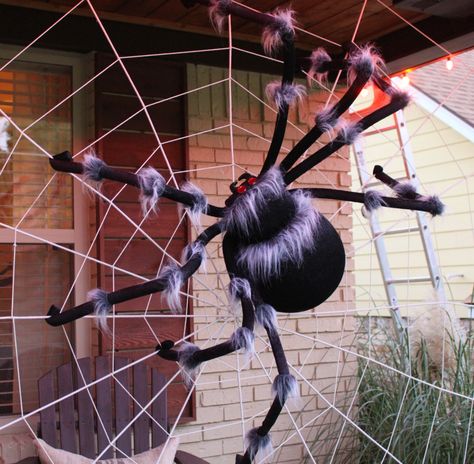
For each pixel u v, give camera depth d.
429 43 3.84
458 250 6.37
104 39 3.62
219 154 3.93
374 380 4.11
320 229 1.85
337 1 3.57
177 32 3.83
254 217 1.80
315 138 1.97
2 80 3.53
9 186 3.49
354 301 4.32
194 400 3.72
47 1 3.48
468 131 6.28
